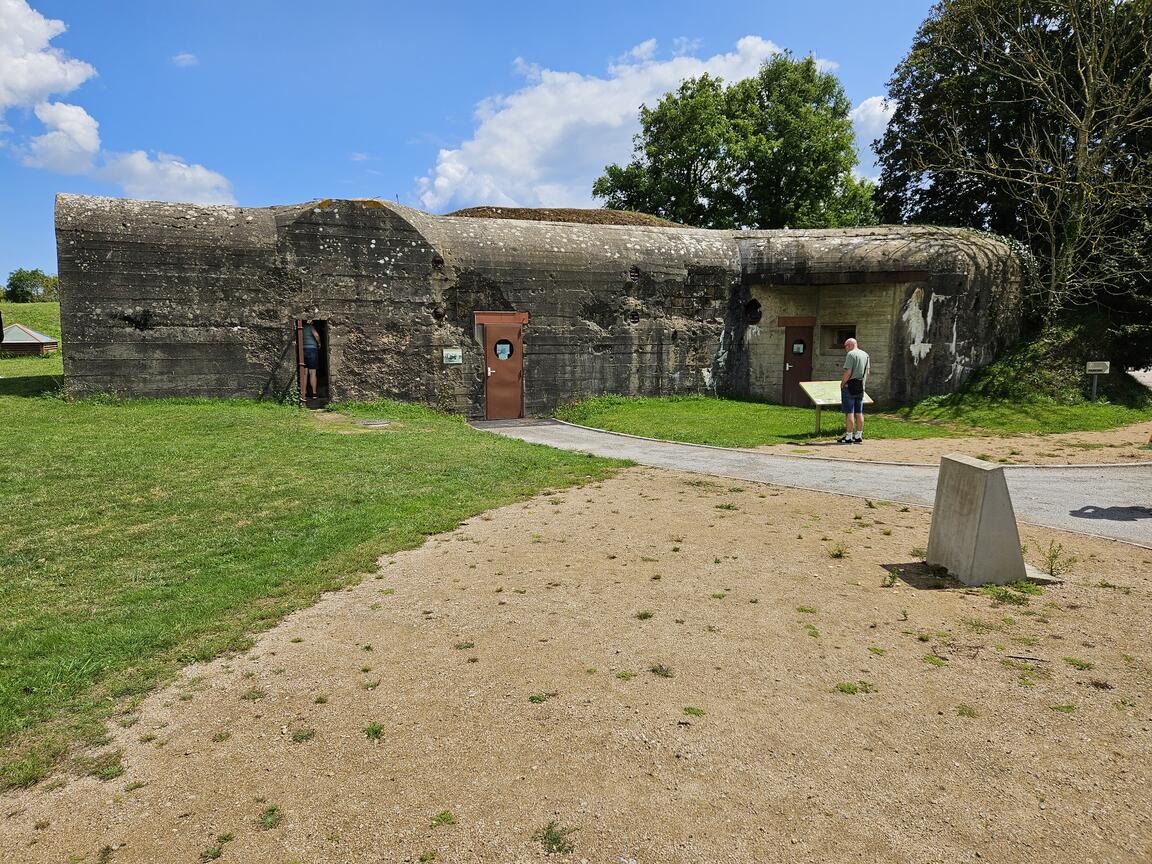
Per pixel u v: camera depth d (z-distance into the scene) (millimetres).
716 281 18094
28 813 2910
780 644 4340
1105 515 7355
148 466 9008
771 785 2990
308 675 4023
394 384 15828
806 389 13242
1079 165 18219
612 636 4465
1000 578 5352
